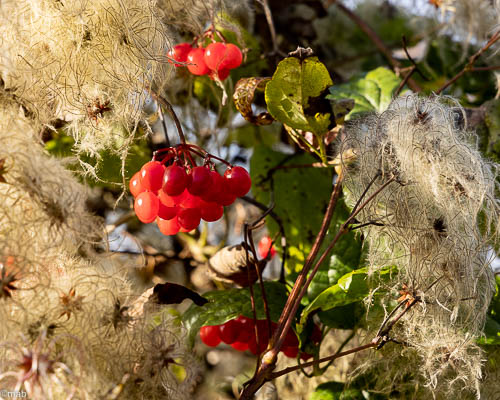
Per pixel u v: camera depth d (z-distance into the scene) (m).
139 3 0.40
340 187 0.44
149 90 0.41
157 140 0.51
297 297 0.40
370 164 0.40
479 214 0.41
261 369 0.40
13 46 0.38
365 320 0.44
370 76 0.51
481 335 0.40
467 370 0.41
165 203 0.39
